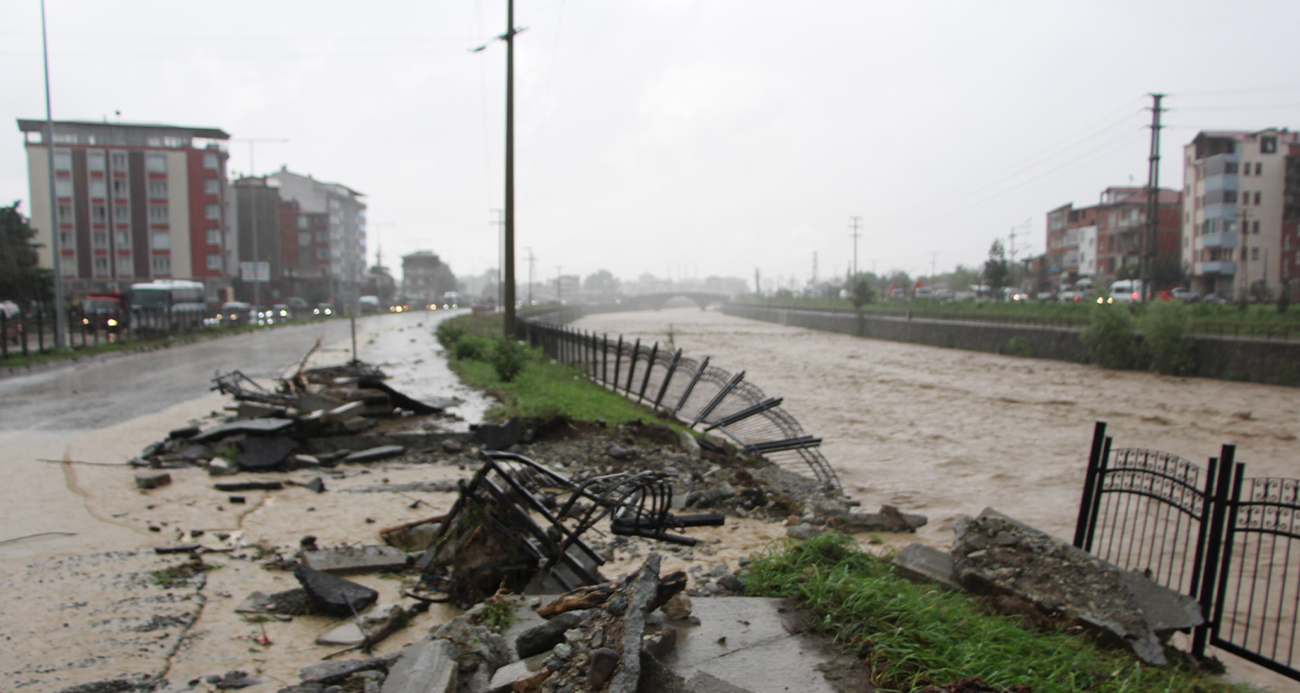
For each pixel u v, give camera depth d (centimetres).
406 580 642
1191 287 7894
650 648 384
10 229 4588
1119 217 8819
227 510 854
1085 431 2055
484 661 418
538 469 604
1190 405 2609
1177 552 984
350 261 12606
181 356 2852
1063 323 4528
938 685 355
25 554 684
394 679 397
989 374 3594
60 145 7312
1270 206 7381
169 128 7750
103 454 1120
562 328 2662
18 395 1777
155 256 7494
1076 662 445
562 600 448
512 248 2289
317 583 572
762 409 1441
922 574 598
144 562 666
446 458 1161
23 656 476
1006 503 1241
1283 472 1691
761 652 392
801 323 9019
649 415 1579
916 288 9069
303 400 1288
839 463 1563
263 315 5591
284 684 445
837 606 436
